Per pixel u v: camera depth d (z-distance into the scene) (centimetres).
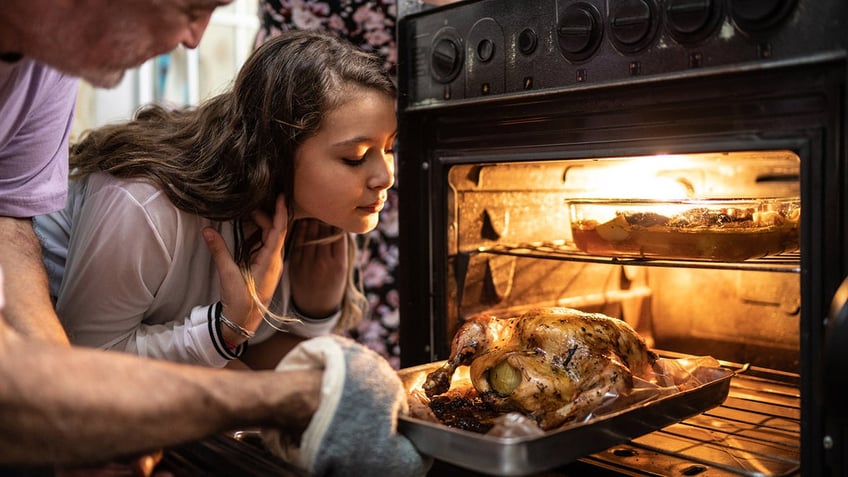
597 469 103
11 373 64
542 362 100
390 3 185
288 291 158
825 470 87
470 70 114
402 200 124
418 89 121
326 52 128
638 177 135
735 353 144
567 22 102
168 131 146
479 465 80
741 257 110
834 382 71
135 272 125
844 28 81
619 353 103
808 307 87
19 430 65
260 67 129
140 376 70
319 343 84
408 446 84
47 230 150
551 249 134
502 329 111
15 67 104
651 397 97
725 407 125
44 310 102
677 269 151
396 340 203
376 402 82
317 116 124
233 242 135
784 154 117
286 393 79
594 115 104
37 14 79
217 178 129
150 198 126
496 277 132
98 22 81
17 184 116
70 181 150
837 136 84
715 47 90
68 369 67
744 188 132
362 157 128
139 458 87
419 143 124
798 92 86
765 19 86
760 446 107
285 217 133
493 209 131
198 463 90
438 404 105
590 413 94
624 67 98
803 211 87
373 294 200
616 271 153
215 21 262
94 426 67
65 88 121
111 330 129
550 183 140
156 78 261
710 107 94
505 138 114
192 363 127
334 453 80
